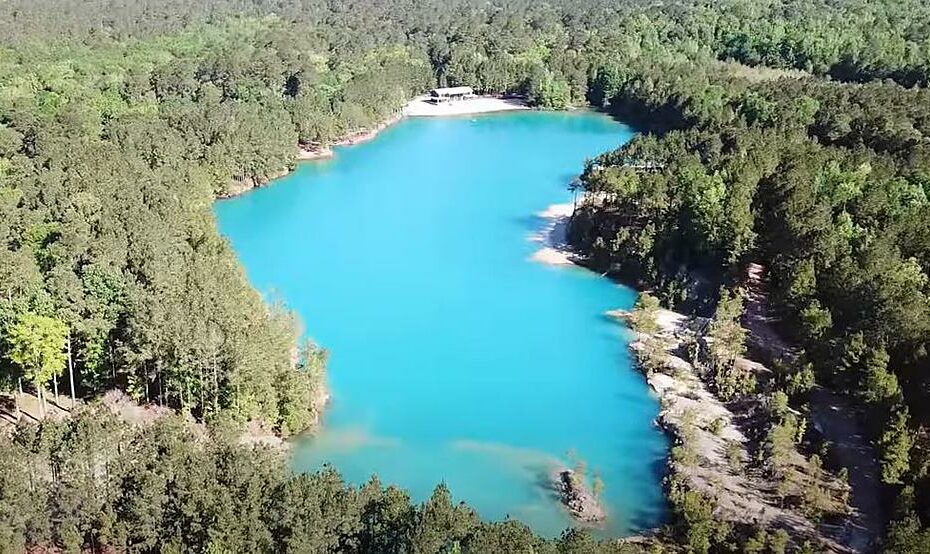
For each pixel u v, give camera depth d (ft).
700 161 602.44
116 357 367.25
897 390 327.26
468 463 348.18
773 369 399.03
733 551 289.12
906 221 433.48
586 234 580.30
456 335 458.50
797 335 415.03
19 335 328.70
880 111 642.63
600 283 526.98
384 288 519.19
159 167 622.54
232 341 346.33
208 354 342.03
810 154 547.90
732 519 303.68
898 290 364.79
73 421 273.54
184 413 349.41
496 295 509.35
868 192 469.98
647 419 380.58
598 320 476.95
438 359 432.66
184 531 254.47
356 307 491.72
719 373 397.19
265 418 358.84
